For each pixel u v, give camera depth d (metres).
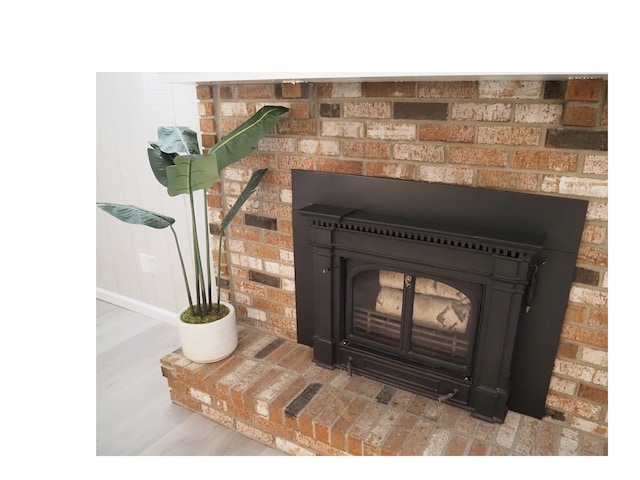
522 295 1.46
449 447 1.53
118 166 2.70
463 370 1.69
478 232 1.49
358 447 1.58
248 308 2.33
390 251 1.67
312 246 1.84
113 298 3.18
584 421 1.57
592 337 1.47
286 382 1.90
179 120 2.32
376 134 1.66
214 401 1.96
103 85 2.52
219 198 2.19
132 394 2.22
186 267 2.66
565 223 1.40
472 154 1.50
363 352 1.88
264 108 1.74
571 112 1.30
